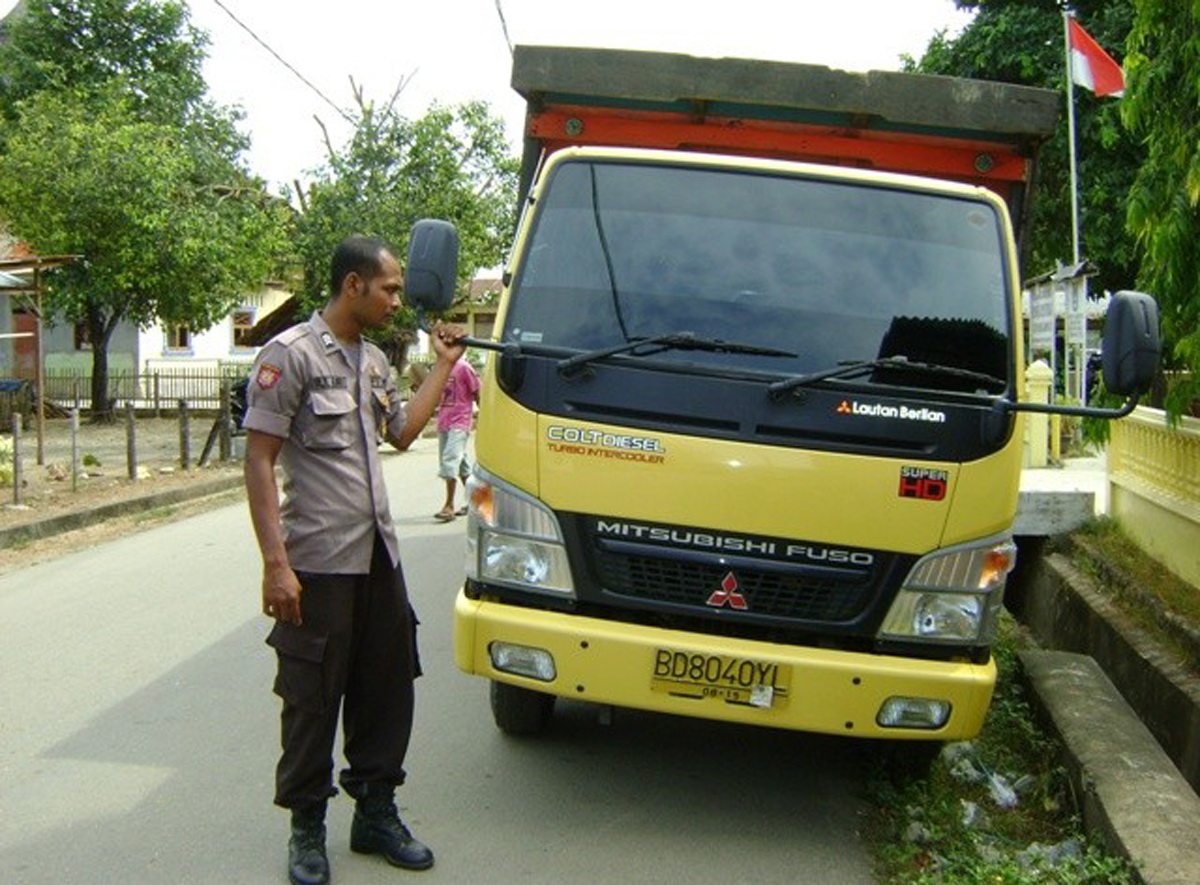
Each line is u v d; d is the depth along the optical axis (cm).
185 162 2445
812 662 451
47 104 2412
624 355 468
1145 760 508
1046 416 1216
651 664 454
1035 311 1498
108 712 596
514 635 462
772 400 460
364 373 418
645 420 461
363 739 435
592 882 431
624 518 461
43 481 1416
